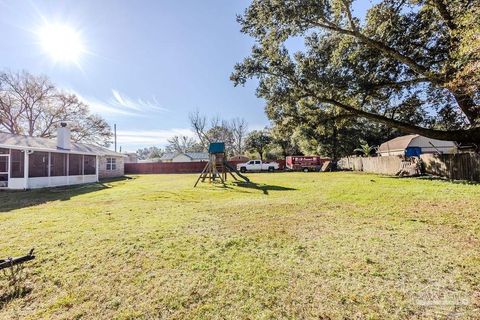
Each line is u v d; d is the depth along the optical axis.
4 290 2.49
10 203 7.88
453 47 7.51
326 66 11.15
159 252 3.43
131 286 2.54
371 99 12.50
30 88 23.02
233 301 2.23
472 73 5.07
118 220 5.34
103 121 27.95
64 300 2.31
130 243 3.81
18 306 2.23
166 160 47.59
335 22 10.10
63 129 14.69
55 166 14.02
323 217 5.21
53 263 3.12
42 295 2.40
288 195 8.55
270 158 39.03
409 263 2.88
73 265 3.05
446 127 13.32
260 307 2.12
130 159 39.12
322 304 2.14
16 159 12.45
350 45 11.12
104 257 3.28
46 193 10.50
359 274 2.66
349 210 5.83
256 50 11.45
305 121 13.52
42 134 24.12
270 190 10.20
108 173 22.59
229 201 7.68
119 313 2.10
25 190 11.61
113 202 7.87
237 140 45.62
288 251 3.37
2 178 12.62
